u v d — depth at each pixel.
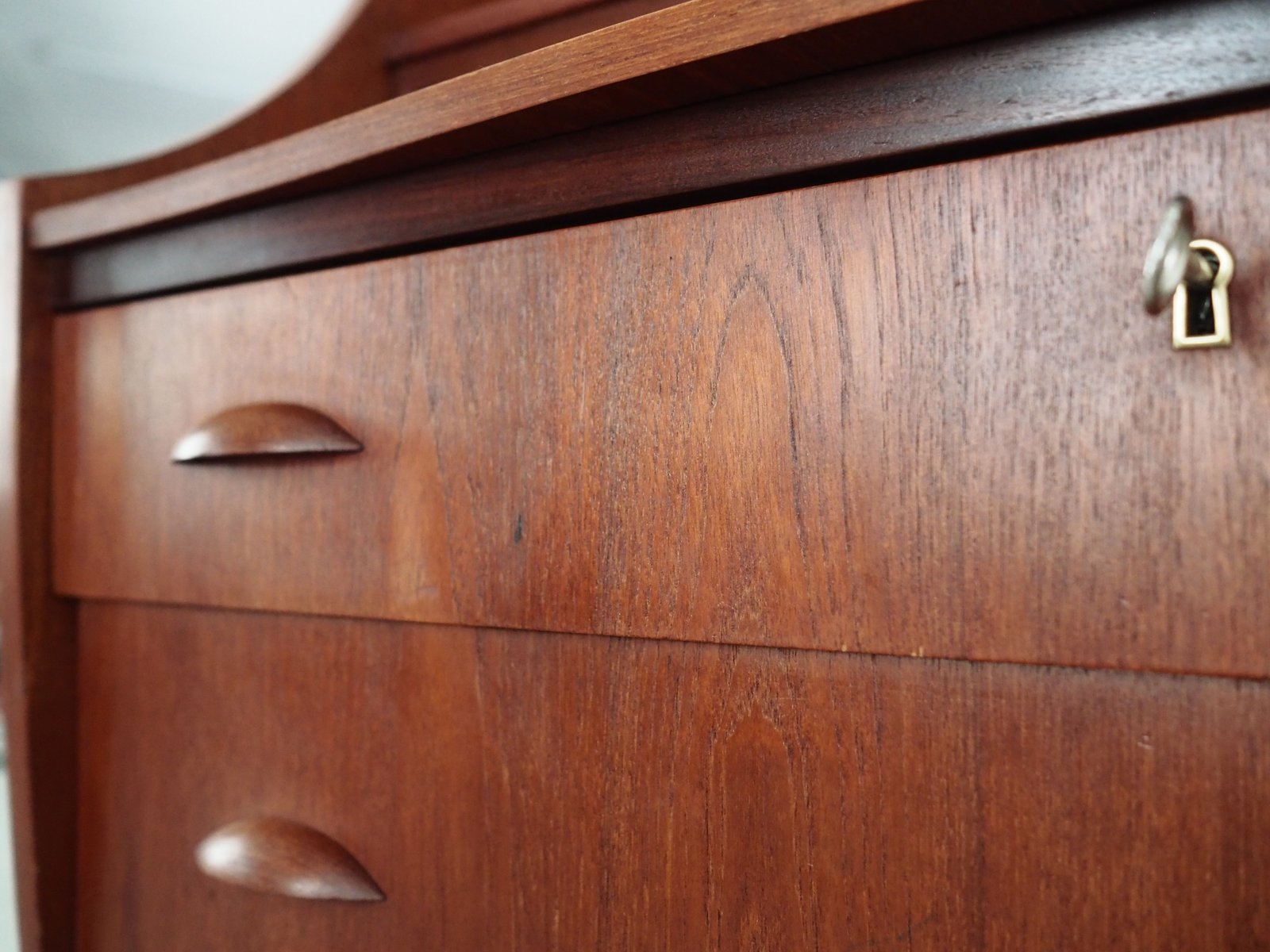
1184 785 0.27
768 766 0.33
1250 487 0.25
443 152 0.39
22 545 0.55
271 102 0.70
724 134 0.34
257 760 0.47
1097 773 0.28
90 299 0.55
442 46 0.75
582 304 0.36
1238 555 0.25
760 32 0.29
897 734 0.31
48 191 0.56
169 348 0.50
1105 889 0.28
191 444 0.45
